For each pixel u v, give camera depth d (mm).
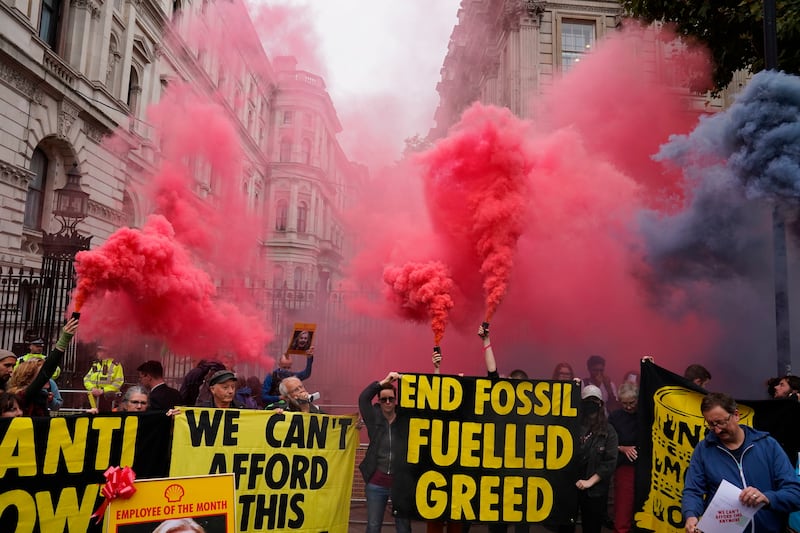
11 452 3650
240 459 4156
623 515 5145
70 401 10188
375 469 4805
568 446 4676
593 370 7328
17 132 15133
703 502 3627
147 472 3949
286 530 4195
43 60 15984
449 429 4672
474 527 6445
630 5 10875
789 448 4547
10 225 14898
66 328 4422
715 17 9812
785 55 8836
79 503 3762
